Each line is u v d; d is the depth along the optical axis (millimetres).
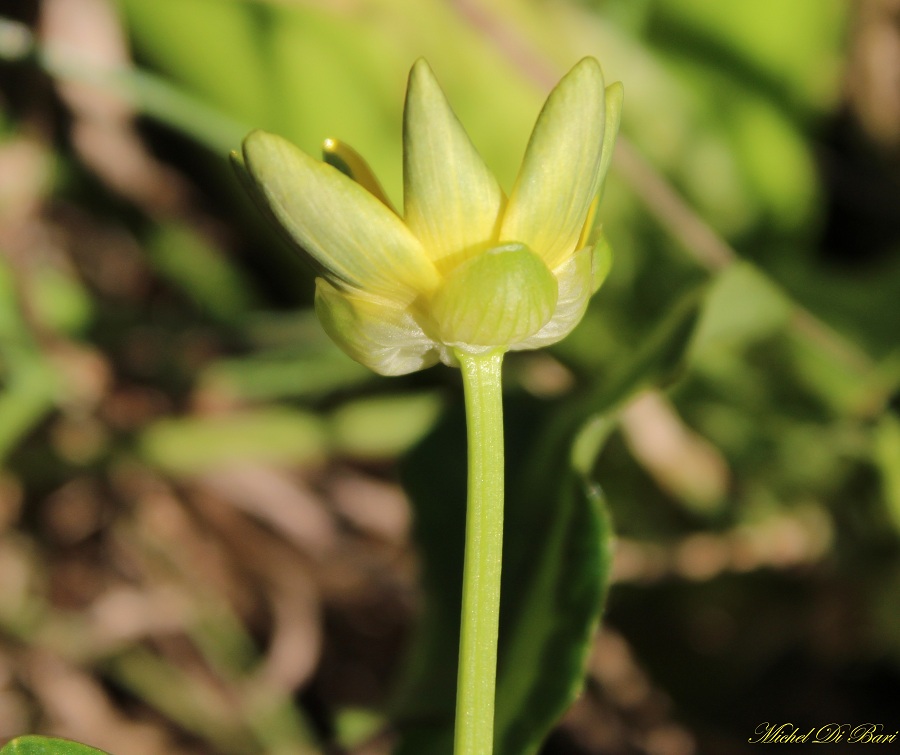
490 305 195
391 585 322
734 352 299
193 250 346
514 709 216
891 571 294
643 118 301
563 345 310
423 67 192
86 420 314
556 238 196
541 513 234
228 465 313
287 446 308
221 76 293
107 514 326
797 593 305
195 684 310
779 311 259
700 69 302
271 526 329
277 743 304
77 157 345
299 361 322
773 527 298
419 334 200
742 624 307
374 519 325
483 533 199
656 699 299
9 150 329
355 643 325
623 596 310
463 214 195
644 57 298
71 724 302
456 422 246
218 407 331
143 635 315
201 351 339
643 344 241
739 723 299
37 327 305
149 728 310
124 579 323
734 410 307
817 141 334
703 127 304
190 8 283
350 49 280
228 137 279
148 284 361
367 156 292
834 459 299
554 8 291
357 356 201
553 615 217
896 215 329
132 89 271
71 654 306
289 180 193
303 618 319
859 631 298
